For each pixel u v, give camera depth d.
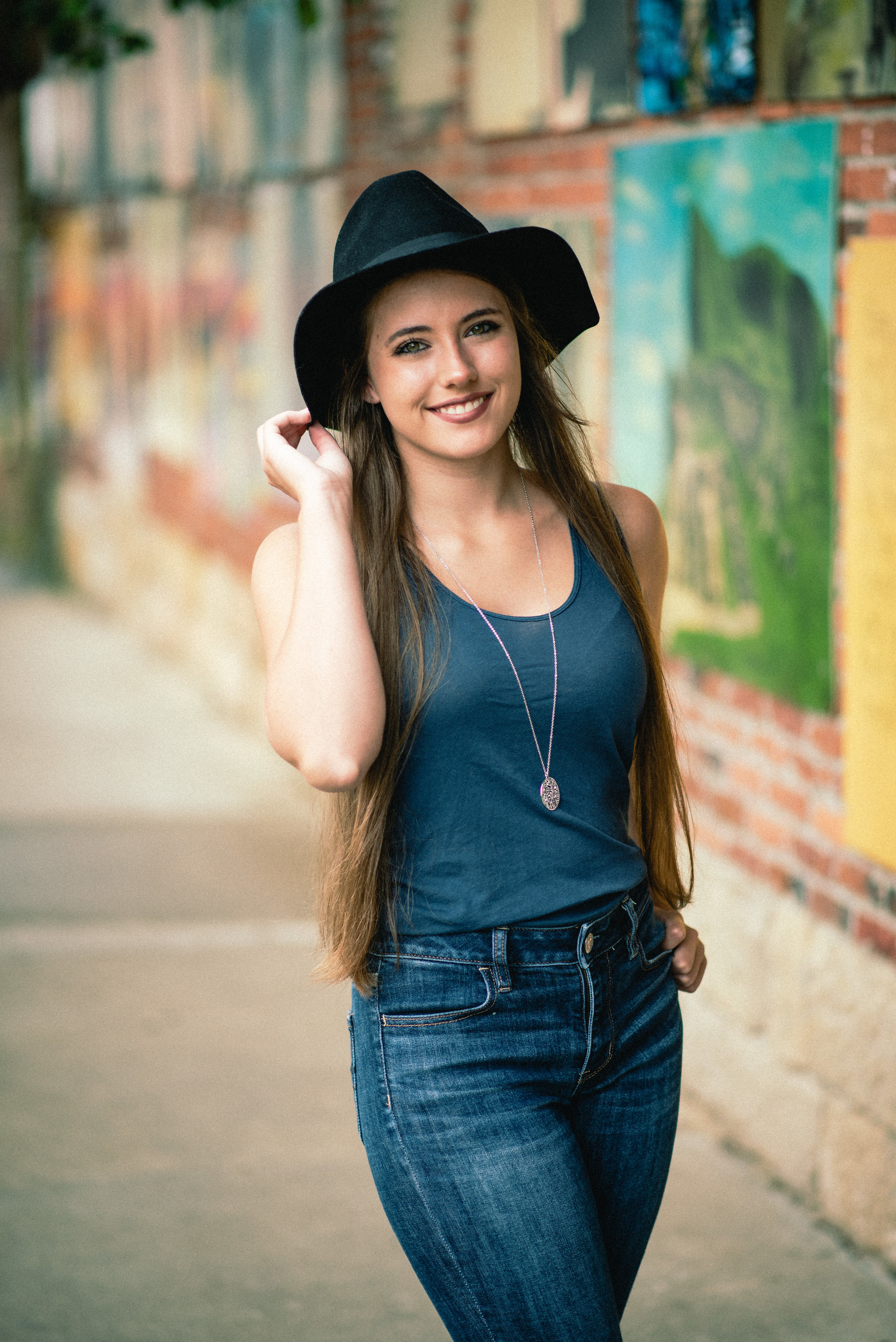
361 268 2.31
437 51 6.31
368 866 2.27
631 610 2.41
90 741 9.43
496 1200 2.20
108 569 13.79
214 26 9.62
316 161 8.03
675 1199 4.05
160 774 8.67
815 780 3.90
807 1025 3.96
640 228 4.68
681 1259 3.77
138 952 5.89
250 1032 5.18
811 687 3.87
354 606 2.24
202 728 9.81
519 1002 2.25
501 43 5.63
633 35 4.60
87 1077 4.84
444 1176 2.23
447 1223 2.23
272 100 8.68
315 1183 4.19
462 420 2.30
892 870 3.59
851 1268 3.71
